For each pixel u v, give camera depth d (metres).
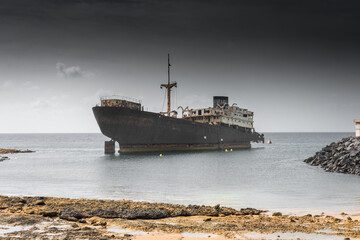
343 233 20.39
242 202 31.84
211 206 29.89
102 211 24.48
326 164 64.31
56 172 56.62
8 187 40.47
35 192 36.94
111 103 96.62
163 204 28.92
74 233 19.47
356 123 70.31
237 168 63.12
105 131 96.94
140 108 104.25
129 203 29.11
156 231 20.56
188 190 38.56
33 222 21.78
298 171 57.84
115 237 19.00
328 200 32.78
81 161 79.19
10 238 18.36
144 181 45.81
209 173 55.38
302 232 20.61
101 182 44.81
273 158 89.44
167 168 63.12
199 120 129.38
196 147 115.06
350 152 59.06
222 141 125.81
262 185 42.31
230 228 21.33
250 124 148.12
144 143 102.06
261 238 19.39
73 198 33.09
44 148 156.50
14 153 110.81
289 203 31.39
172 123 104.38
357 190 38.47
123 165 69.19
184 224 22.36
